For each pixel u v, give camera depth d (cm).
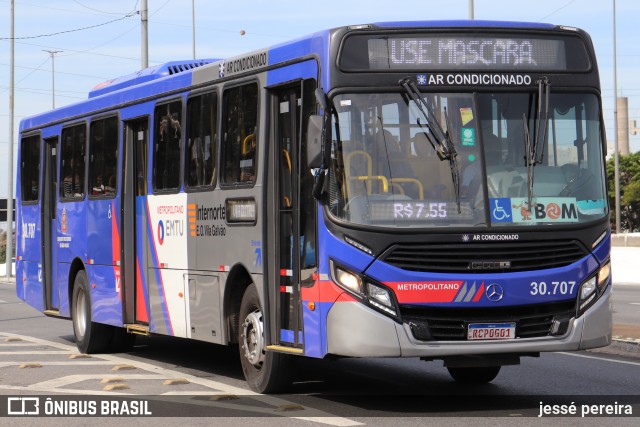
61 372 1546
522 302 1105
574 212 1138
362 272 1094
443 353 1088
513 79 1149
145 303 1631
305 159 1185
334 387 1346
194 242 1458
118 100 1741
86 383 1416
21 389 1357
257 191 1280
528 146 1133
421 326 1090
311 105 1171
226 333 1366
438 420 1083
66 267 1953
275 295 1260
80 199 1881
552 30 1173
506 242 1108
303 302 1173
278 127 1271
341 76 1128
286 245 1245
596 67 1183
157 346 1948
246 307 1319
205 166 1434
